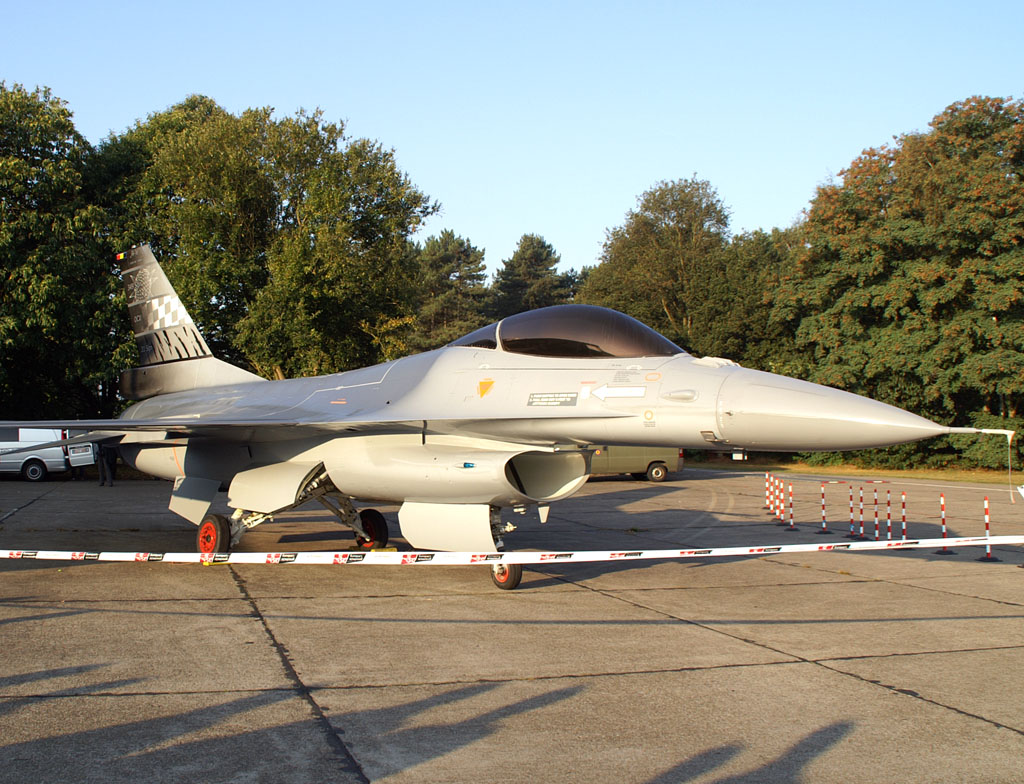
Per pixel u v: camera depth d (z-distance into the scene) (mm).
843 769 3838
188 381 13188
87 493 20828
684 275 51312
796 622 6883
